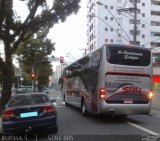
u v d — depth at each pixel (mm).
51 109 10789
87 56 16594
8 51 17516
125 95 14062
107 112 13852
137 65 14305
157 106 24500
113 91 13906
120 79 14023
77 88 19422
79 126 12969
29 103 10938
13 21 17375
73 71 21453
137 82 14281
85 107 16625
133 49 14305
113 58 14000
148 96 14453
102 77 13859
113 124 13656
